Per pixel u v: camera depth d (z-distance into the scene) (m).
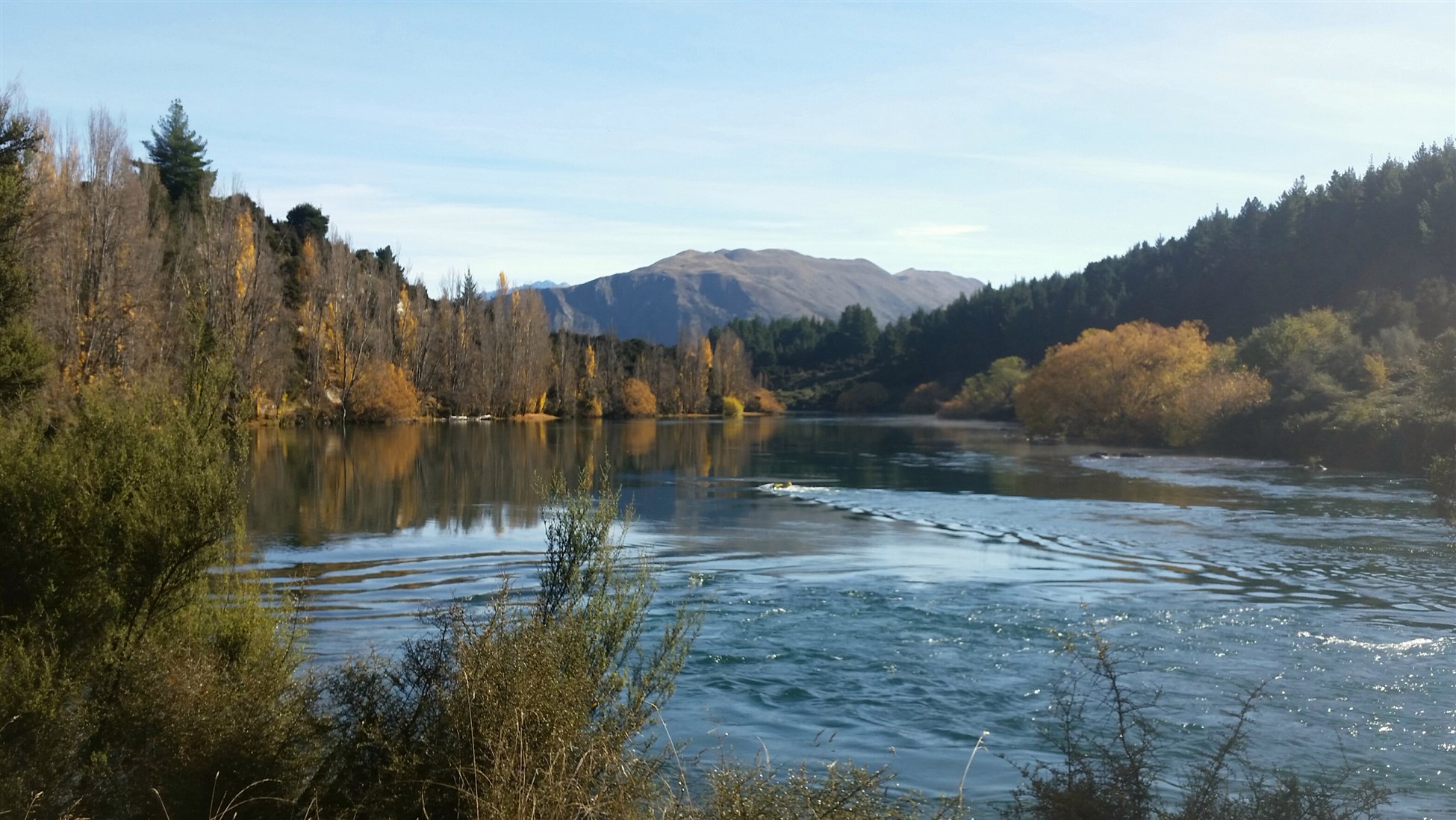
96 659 6.84
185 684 6.32
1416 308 72.94
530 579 17.78
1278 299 106.12
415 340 84.50
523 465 42.91
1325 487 36.53
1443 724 10.57
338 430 66.25
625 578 8.27
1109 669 7.28
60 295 32.81
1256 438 54.50
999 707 11.34
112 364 34.38
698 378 122.75
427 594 16.34
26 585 7.01
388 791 5.50
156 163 84.69
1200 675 12.54
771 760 9.41
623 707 6.95
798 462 49.25
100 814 5.80
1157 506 31.11
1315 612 16.23
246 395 8.87
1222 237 127.69
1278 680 12.32
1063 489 36.31
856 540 24.14
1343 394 52.31
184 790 5.77
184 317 9.25
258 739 6.02
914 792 8.46
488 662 5.73
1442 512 20.69
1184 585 18.61
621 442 62.47
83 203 36.50
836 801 5.23
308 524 24.84
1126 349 69.31
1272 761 9.42
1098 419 69.62
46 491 7.27
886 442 66.94
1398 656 13.45
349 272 73.81
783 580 18.86
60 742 6.06
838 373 172.50
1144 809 5.86
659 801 5.89
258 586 8.79
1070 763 6.12
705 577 18.98
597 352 113.06
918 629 14.98
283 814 5.75
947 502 32.28
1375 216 106.25
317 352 68.12
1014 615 15.98
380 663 6.68
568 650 6.54
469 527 24.61
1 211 15.96
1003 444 64.50
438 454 48.22
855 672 12.66
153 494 7.50
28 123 18.25
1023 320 142.62
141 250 39.94
